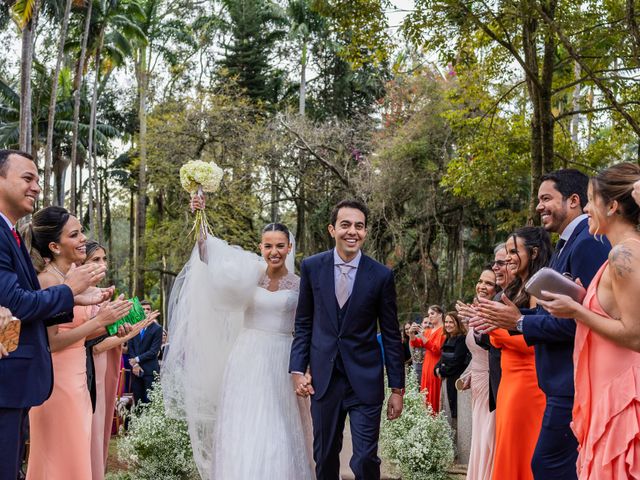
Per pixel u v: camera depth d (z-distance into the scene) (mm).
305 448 5289
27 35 16359
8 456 3486
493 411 5160
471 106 15859
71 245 4457
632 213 3059
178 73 30109
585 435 3127
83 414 4371
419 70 23594
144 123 30062
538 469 3686
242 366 5293
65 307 3619
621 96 12516
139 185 29406
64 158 33281
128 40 28312
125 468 7492
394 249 25578
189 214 24609
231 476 4992
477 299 4082
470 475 5496
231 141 24734
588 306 3127
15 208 3666
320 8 11008
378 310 4883
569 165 15164
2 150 3717
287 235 5473
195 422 5684
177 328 5770
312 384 4883
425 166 22828
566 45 9766
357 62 11391
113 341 5113
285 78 34781
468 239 27281
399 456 6750
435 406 9219
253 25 32312
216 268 5316
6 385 3492
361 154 24828
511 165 15039
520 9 9773
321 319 4859
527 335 3625
